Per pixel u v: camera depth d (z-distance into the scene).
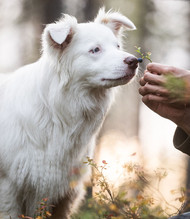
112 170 4.32
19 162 4.40
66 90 4.46
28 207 4.65
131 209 3.60
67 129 4.51
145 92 3.51
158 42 12.20
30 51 10.00
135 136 12.60
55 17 10.21
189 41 12.36
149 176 4.04
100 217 4.18
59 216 4.96
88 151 4.86
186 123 3.31
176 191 3.53
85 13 10.98
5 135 4.46
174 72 3.29
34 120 4.40
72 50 4.46
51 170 4.48
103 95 4.67
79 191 4.91
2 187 4.52
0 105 4.66
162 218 3.75
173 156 6.20
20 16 10.42
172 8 12.83
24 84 4.58
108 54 4.40
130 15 12.02
